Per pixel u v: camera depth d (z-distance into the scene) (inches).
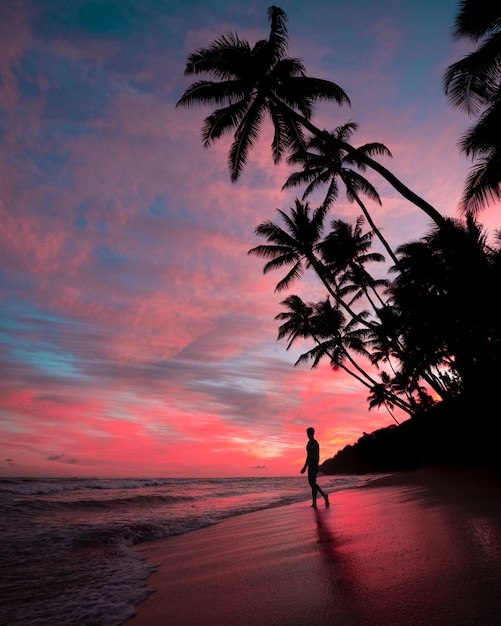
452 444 779.4
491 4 456.1
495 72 466.6
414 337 798.5
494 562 103.5
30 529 340.5
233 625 88.5
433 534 149.5
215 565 161.6
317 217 1135.0
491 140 506.9
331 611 87.7
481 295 658.2
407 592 91.4
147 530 320.5
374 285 1363.2
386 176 587.2
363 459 1995.6
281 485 1258.0
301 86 676.1
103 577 168.4
